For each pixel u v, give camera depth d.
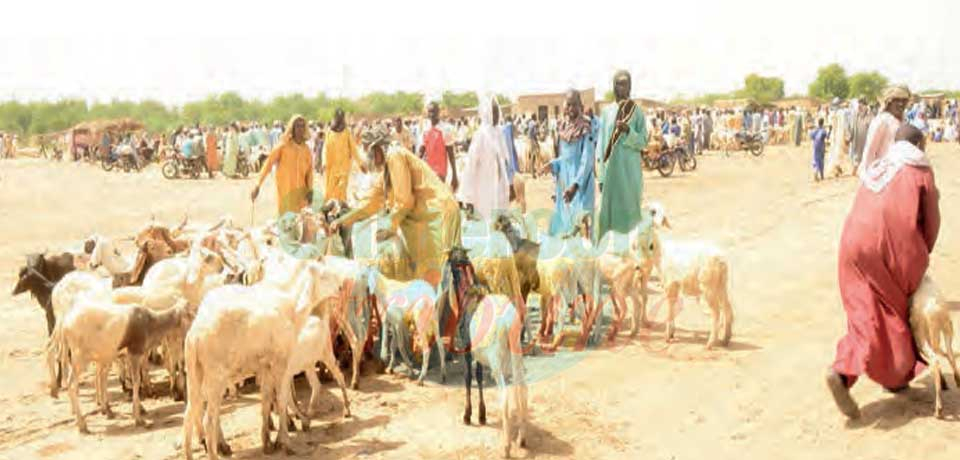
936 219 7.71
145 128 63.50
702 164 36.78
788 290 13.16
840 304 12.19
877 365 7.66
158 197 29.28
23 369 10.66
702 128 43.62
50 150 61.47
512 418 8.54
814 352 10.00
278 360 7.76
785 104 84.56
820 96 131.25
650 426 8.27
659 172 32.06
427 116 15.48
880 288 7.64
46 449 8.04
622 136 12.01
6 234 21.08
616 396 9.03
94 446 8.10
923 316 7.57
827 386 8.05
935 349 7.64
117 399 9.52
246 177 37.38
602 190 12.14
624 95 12.09
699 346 10.52
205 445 7.82
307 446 7.98
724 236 18.02
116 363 10.84
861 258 7.67
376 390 9.52
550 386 9.39
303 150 12.74
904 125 7.82
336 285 8.41
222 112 102.94
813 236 17.61
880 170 7.77
